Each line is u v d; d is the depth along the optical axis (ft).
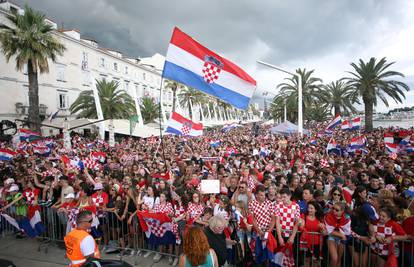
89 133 119.65
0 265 13.74
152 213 20.11
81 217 13.69
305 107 122.72
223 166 31.68
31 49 73.15
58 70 122.21
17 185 27.09
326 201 21.43
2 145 70.85
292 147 60.59
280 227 17.38
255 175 26.96
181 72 24.18
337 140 74.23
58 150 58.65
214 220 12.80
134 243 21.40
